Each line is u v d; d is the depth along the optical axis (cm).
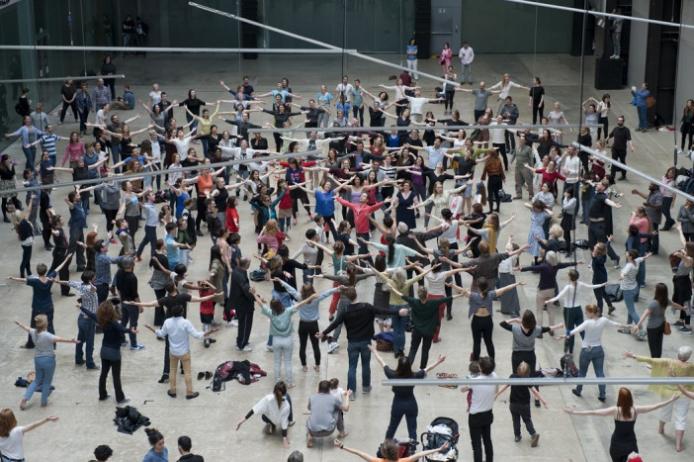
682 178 2264
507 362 1973
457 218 2278
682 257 1916
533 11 4312
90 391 1900
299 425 1780
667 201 2211
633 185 2630
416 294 2164
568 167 2569
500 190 2816
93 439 1753
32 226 2533
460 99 3869
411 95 3797
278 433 1759
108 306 1809
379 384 1897
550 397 1870
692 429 1731
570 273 1889
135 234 2609
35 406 1852
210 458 1692
